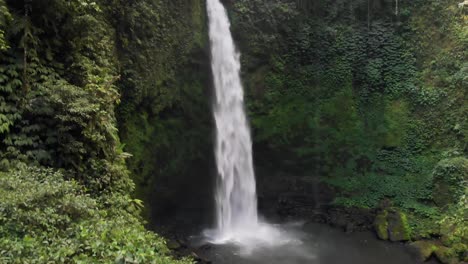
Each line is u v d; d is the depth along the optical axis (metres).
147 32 13.06
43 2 8.07
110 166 8.53
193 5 15.24
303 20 18.38
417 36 17.72
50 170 7.18
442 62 16.78
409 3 18.02
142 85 12.70
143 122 13.29
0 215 5.60
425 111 16.75
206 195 16.11
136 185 12.87
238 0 17.38
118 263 5.51
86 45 9.43
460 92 15.94
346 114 17.88
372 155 17.16
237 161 17.20
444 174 14.85
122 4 11.91
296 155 17.72
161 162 14.27
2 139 7.35
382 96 17.70
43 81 8.15
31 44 8.03
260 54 17.61
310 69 18.34
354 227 15.35
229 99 17.02
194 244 14.02
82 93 8.14
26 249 5.30
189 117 15.40
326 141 17.72
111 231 6.32
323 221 16.23
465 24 16.56
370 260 12.94
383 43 18.08
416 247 13.55
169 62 14.21
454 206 14.21
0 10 7.24
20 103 7.66
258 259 12.86
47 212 6.01
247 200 17.38
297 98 18.09
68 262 5.38
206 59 15.89
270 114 17.78
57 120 7.81
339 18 18.52
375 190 16.48
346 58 18.25
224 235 15.23
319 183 17.34
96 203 7.43
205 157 15.98
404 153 16.70
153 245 6.78
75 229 6.10
